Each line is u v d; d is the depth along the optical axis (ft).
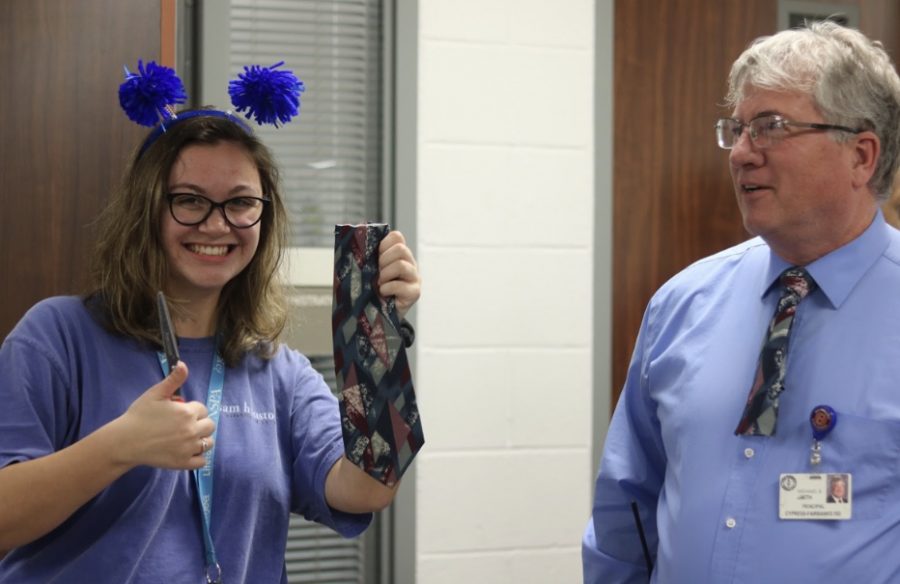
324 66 8.58
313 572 8.57
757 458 4.50
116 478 4.23
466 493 8.79
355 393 4.71
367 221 8.68
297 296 8.36
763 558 4.39
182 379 4.21
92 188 6.14
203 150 4.75
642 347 5.32
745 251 5.08
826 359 4.49
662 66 9.24
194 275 4.75
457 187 8.74
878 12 9.64
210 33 8.16
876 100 4.37
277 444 5.03
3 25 6.00
